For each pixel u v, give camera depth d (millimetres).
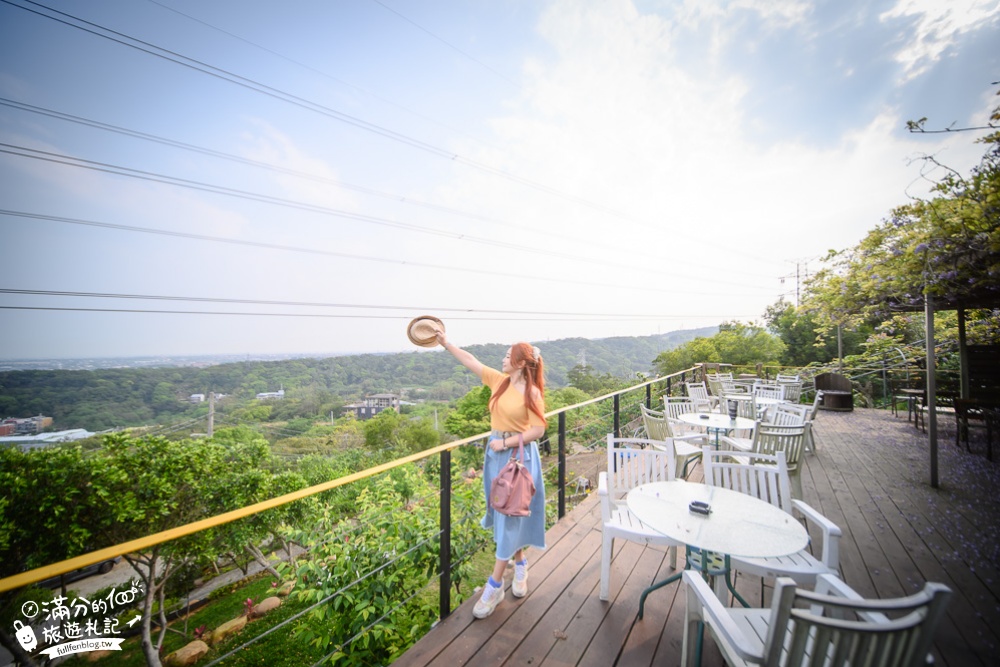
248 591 11719
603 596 2445
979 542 3160
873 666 1104
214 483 10797
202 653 8312
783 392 7609
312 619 3369
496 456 2363
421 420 35281
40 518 9102
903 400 9539
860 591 2596
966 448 5883
